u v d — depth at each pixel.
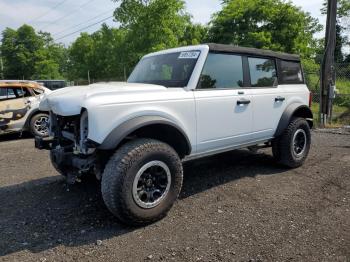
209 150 4.26
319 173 5.10
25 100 8.81
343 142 7.36
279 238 3.14
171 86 4.13
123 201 3.23
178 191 3.67
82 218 3.67
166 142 3.95
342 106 11.76
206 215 3.68
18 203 4.13
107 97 3.34
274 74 5.17
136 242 3.14
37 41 57.91
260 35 24.89
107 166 3.29
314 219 3.52
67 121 3.94
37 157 6.62
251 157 6.06
